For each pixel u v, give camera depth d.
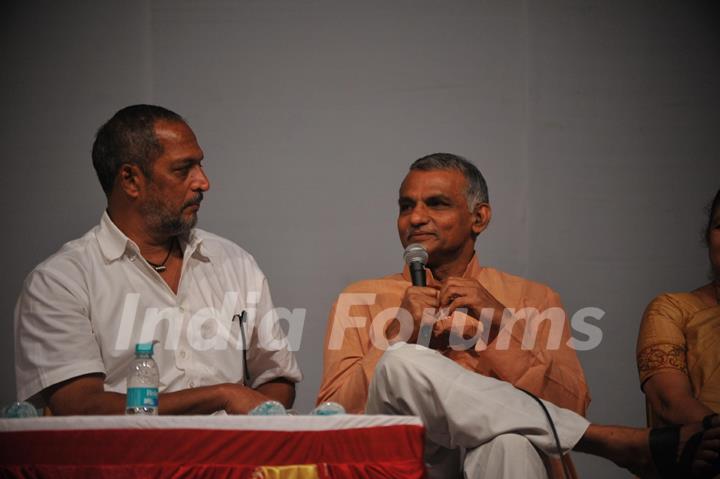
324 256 11.77
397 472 5.59
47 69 11.80
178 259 9.02
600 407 11.44
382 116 11.99
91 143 11.73
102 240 8.66
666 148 11.86
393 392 7.00
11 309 11.38
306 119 11.97
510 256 11.75
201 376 8.66
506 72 12.01
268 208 11.84
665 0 12.01
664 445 6.96
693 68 11.92
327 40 12.09
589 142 11.89
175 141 8.60
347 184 11.89
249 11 12.05
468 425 6.80
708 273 11.62
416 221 9.02
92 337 8.35
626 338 11.59
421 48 12.07
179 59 11.95
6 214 11.58
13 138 11.69
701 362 8.44
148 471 5.63
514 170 11.88
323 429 5.67
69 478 5.65
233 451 5.64
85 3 11.91
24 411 6.61
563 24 12.04
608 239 11.76
